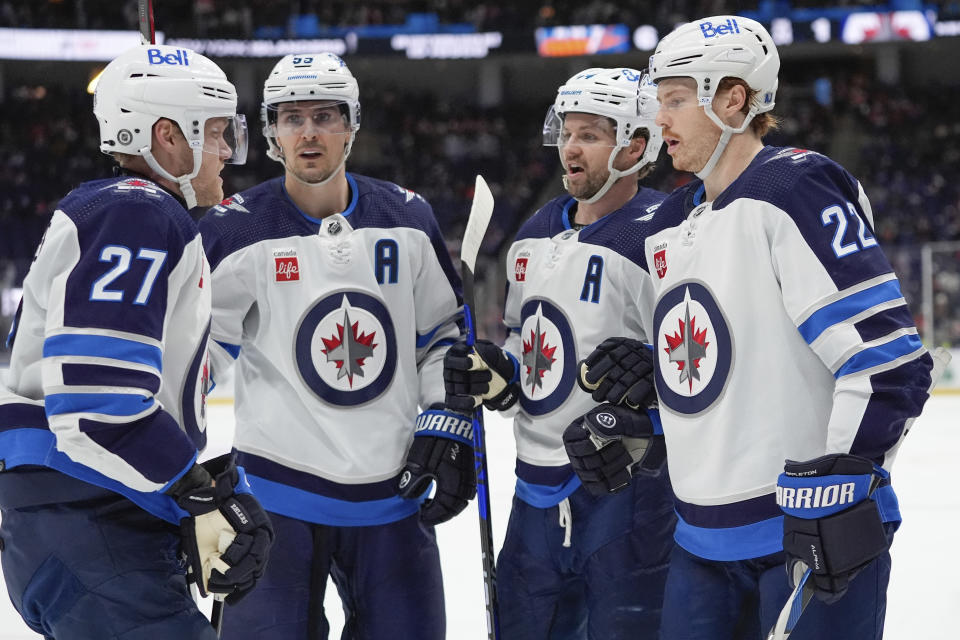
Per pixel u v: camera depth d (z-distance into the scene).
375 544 3.76
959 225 23.81
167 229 2.79
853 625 2.79
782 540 2.85
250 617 3.64
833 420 2.69
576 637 4.04
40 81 27.91
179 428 2.75
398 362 3.81
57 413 2.62
